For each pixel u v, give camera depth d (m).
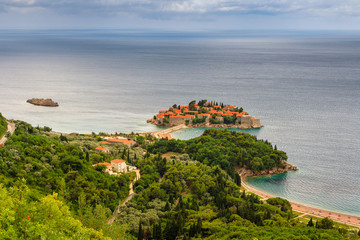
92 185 170.25
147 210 161.75
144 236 142.12
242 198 187.00
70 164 184.50
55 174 172.75
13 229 77.94
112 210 160.25
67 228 91.50
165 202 171.62
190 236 142.12
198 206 173.12
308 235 137.50
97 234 98.25
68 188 151.62
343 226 168.62
